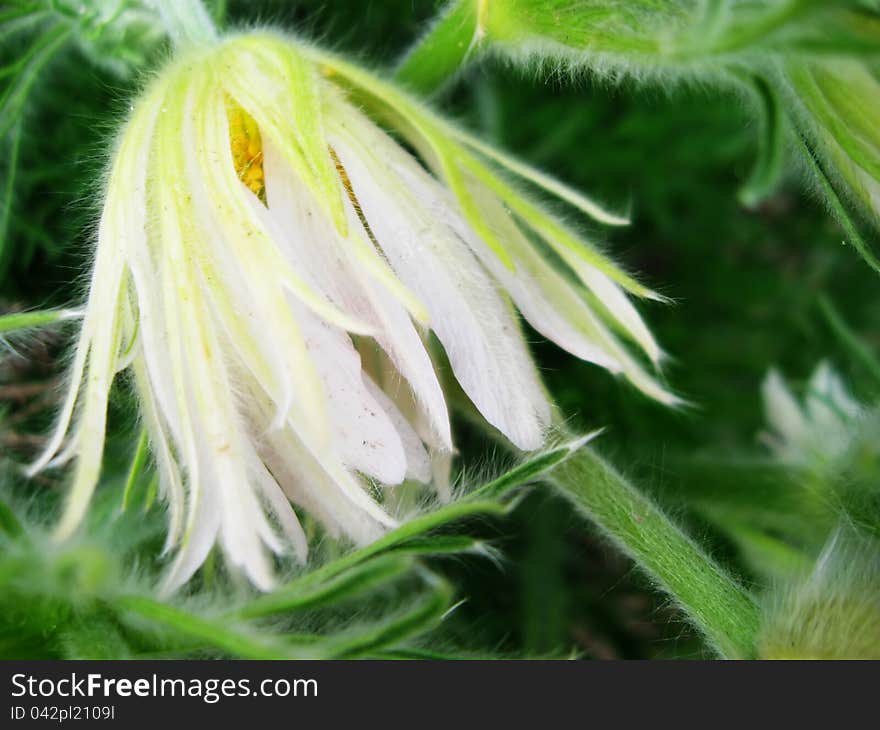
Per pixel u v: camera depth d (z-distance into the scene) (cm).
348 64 25
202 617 24
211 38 25
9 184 28
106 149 26
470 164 24
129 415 26
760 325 32
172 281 24
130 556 25
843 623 25
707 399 32
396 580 26
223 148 24
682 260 32
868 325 32
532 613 30
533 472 23
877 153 25
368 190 24
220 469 24
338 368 24
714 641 25
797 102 25
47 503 27
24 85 28
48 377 28
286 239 24
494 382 24
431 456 26
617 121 31
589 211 24
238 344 24
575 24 24
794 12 22
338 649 23
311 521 25
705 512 29
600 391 31
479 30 25
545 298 25
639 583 29
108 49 28
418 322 24
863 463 27
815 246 32
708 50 23
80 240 29
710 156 31
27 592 24
